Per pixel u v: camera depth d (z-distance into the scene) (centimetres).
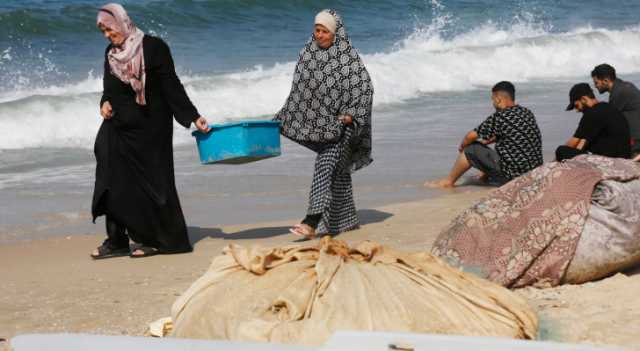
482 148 1124
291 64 2227
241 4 2994
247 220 975
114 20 780
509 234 633
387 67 2125
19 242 888
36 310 637
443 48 2447
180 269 761
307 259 502
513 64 2419
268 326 434
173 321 488
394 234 858
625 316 544
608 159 656
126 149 797
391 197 1076
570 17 3425
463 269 632
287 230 918
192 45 2588
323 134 830
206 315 462
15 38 2494
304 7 3089
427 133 1533
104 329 588
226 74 2117
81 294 682
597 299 583
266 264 495
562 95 1994
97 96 1669
